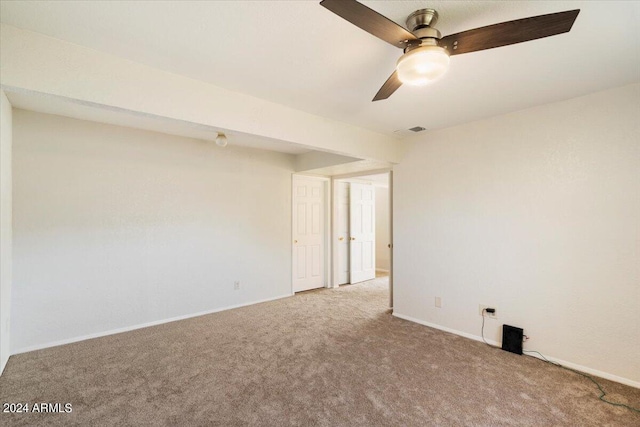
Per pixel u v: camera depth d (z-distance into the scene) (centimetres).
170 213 364
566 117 252
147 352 276
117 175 328
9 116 252
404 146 372
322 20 150
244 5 139
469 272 312
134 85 192
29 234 279
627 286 224
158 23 153
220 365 252
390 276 416
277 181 470
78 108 275
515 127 280
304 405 198
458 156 321
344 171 483
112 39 168
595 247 238
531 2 138
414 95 243
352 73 206
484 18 151
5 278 243
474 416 188
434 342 299
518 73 206
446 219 331
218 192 405
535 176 269
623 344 226
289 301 450
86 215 309
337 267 551
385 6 141
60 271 294
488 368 247
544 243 264
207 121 221
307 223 522
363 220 606
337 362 257
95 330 312
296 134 274
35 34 162
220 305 404
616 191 229
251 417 187
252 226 439
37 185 284
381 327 341
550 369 246
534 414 190
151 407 196
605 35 162
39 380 228
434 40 143
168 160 363
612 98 231
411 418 186
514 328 278
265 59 188
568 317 250
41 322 284
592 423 182
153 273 351
